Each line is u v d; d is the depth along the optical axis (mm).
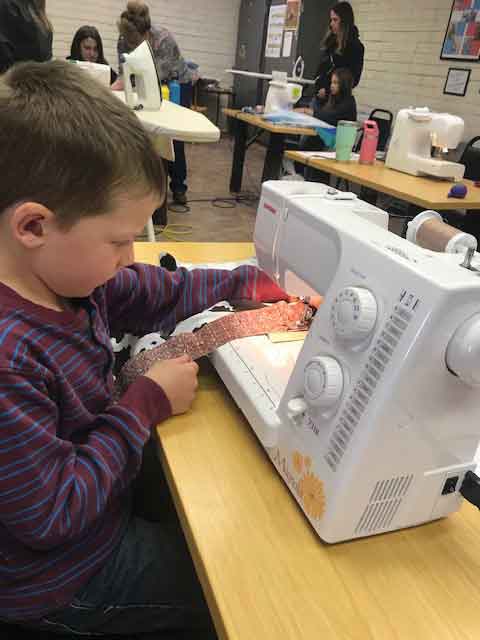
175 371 747
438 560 590
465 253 617
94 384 714
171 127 1494
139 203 583
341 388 576
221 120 8203
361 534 595
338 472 556
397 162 2729
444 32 4773
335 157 2914
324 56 4582
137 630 787
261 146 7574
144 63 1857
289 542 585
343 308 570
